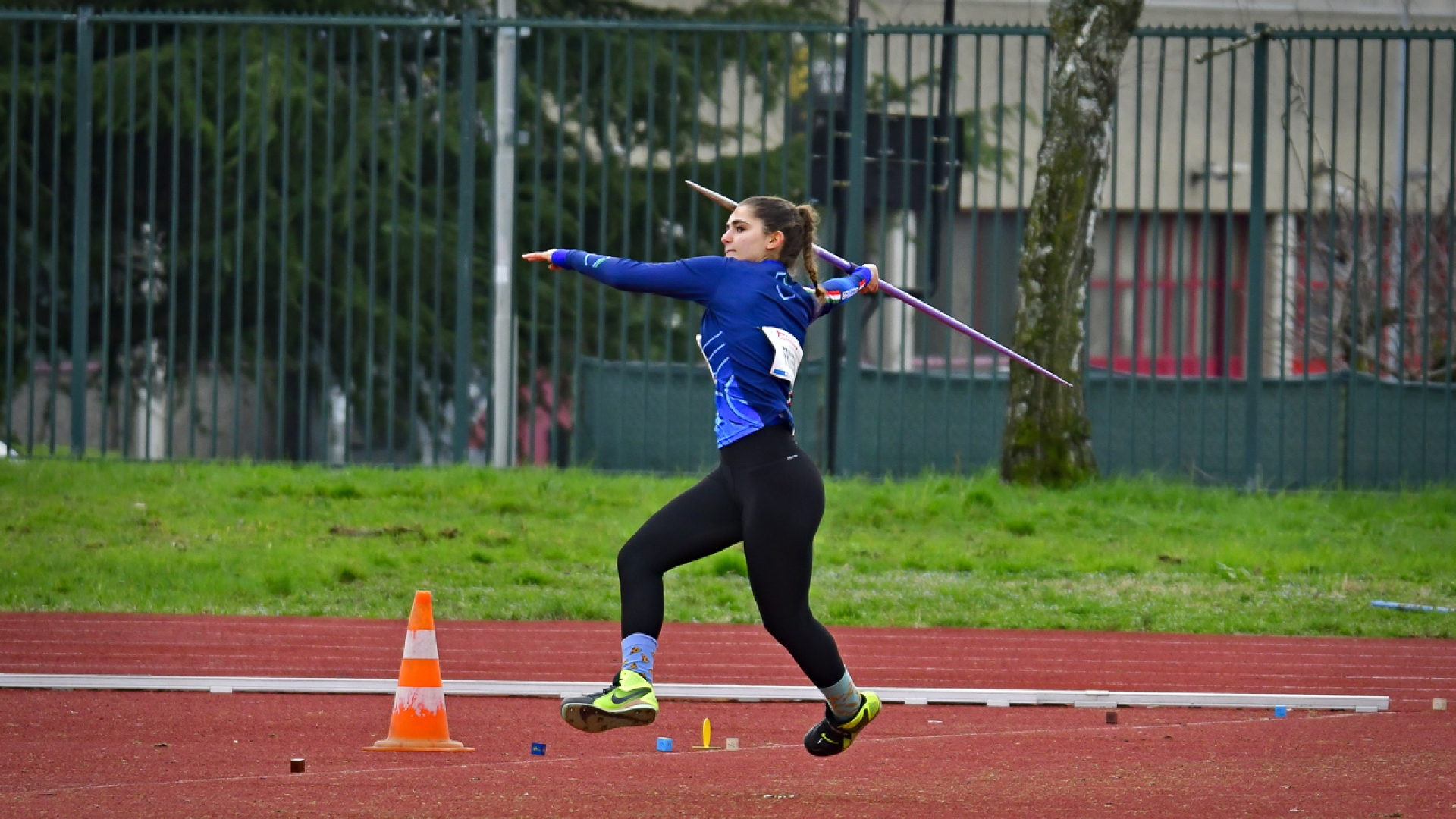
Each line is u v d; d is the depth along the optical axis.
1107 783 18.44
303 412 51.84
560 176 51.88
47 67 77.75
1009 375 51.81
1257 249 51.72
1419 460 59.75
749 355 17.36
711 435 58.69
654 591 17.45
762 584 17.31
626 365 55.84
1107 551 43.16
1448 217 50.44
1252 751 21.05
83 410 52.69
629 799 17.12
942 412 60.00
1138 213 50.19
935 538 44.56
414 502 47.28
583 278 74.56
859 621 35.44
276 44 78.31
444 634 33.03
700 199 78.38
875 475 51.66
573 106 80.62
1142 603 37.22
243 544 41.66
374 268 51.97
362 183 77.25
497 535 43.09
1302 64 93.81
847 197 51.75
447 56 80.75
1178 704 26.08
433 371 56.97
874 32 51.34
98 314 79.50
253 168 77.31
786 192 51.38
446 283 77.38
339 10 80.00
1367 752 20.84
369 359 51.88
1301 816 16.47
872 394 60.09
